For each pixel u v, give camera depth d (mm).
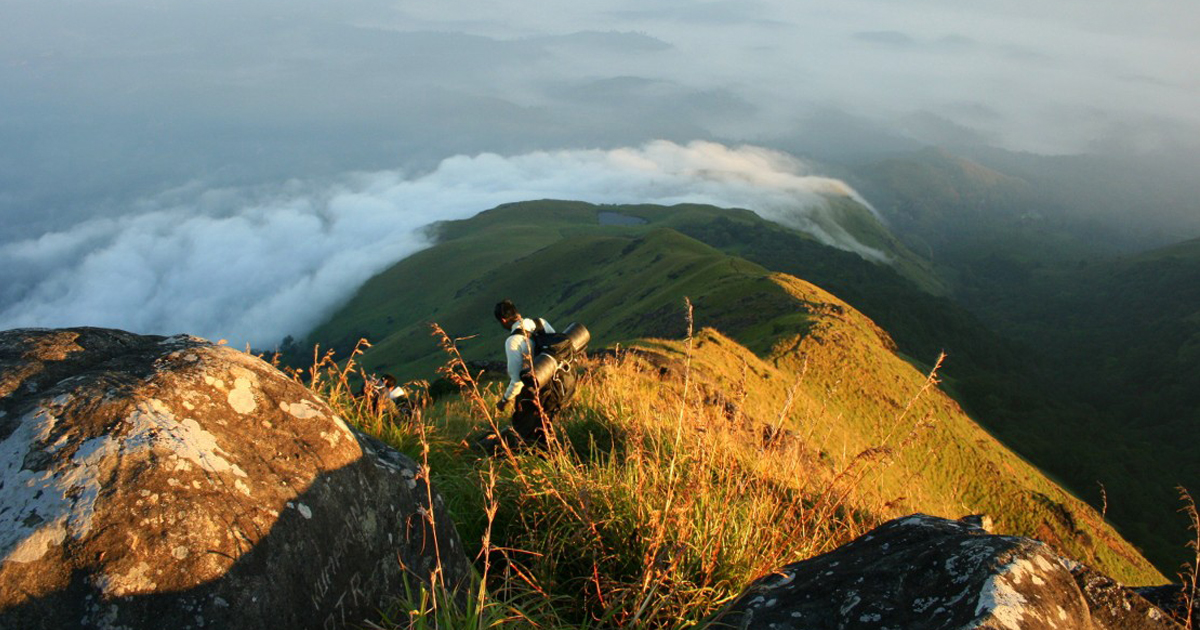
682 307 86375
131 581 2033
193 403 2529
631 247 172875
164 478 2234
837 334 54688
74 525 2057
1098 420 134875
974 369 128250
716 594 3248
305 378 5414
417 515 3016
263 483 2469
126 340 2869
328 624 2432
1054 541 42438
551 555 3570
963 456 46562
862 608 2244
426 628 2465
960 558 2277
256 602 2221
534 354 5996
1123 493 75250
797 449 4973
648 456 4965
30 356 2582
